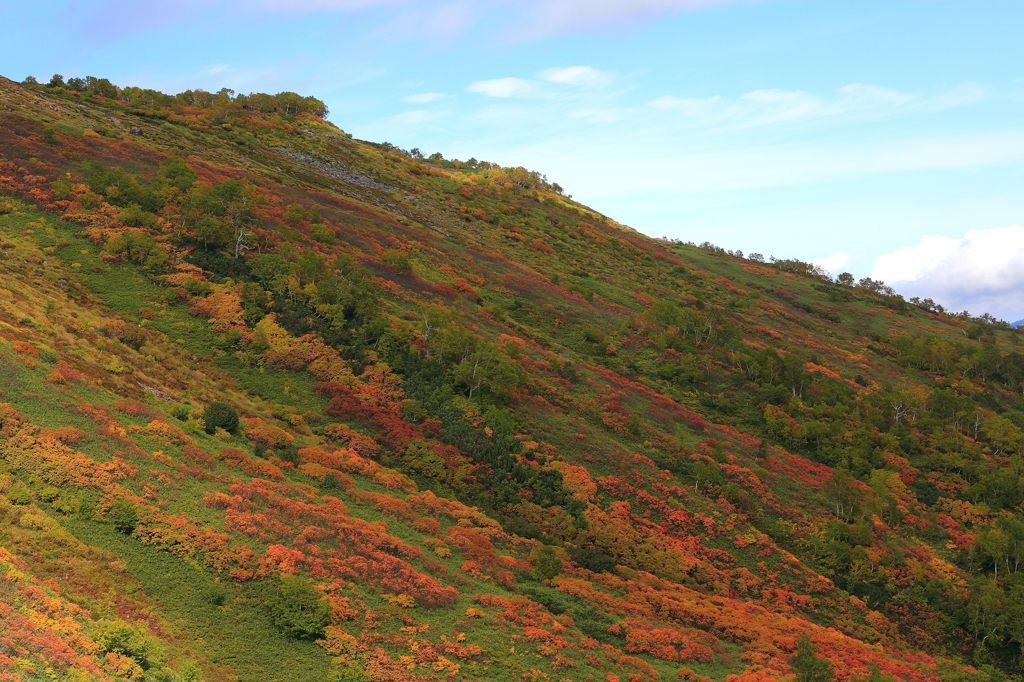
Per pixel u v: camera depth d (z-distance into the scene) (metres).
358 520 50.41
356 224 132.88
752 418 104.25
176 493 44.09
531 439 77.00
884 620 62.41
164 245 87.38
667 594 56.47
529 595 50.16
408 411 73.38
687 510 71.56
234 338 75.69
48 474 39.62
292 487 51.78
